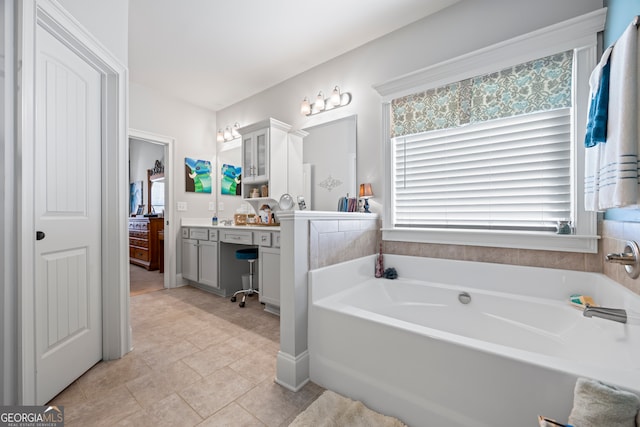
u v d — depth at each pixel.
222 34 2.50
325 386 1.56
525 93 1.84
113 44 1.80
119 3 1.86
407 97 2.32
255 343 2.06
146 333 2.23
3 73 1.12
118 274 1.84
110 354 1.82
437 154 2.26
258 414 1.33
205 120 4.14
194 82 3.38
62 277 1.50
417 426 1.24
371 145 2.55
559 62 1.74
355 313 1.48
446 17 2.17
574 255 1.72
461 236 2.08
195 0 2.09
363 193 2.50
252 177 3.34
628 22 1.29
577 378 0.91
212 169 4.21
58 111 1.49
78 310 1.61
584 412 0.81
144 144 6.06
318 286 1.69
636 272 1.18
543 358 1.02
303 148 3.06
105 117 1.83
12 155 1.15
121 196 1.88
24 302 1.20
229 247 3.36
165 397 1.45
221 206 4.20
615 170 1.08
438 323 1.99
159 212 5.68
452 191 2.20
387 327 1.34
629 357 1.02
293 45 2.64
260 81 3.35
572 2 1.73
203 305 2.95
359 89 2.65
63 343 1.50
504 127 1.99
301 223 1.63
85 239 1.67
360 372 1.43
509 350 1.08
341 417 1.29
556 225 1.81
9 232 1.14
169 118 3.73
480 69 1.98
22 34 1.18
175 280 3.74
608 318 1.08
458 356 1.15
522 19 1.88
